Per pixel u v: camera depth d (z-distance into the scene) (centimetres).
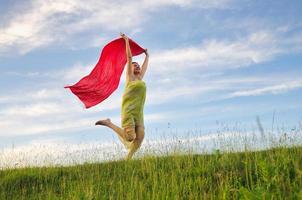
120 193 458
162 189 436
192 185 442
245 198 325
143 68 638
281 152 475
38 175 574
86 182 498
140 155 596
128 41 617
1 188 532
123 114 592
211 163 505
